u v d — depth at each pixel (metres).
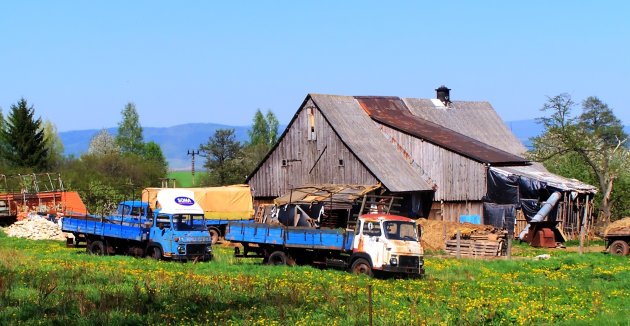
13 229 65.38
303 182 74.06
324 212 60.53
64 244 57.72
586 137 75.00
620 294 32.16
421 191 71.12
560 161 81.88
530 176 68.81
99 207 78.94
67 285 31.02
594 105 126.06
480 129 90.94
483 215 69.56
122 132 153.38
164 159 160.50
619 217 76.06
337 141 71.88
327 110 74.06
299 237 40.53
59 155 130.50
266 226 42.16
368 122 77.06
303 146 74.38
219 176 121.12
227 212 66.88
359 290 30.78
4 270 35.16
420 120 82.38
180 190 45.84
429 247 56.56
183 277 33.53
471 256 53.22
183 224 44.59
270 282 31.80
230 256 47.12
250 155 124.31
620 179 76.38
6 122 118.31
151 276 34.00
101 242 47.97
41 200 75.31
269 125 171.75
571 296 31.11
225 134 125.31
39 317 24.36
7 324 23.31
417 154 74.06
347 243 38.41
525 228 65.25
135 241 46.06
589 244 64.94
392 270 36.50
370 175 69.00
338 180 71.56
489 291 32.25
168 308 25.92
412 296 29.05
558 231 63.56
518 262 45.41
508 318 24.75
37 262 39.94
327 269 39.69
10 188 90.12
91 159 114.06
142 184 112.31
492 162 69.88
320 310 25.80
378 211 61.06
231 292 29.61
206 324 23.56
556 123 74.75
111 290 29.61
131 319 24.06
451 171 71.81
